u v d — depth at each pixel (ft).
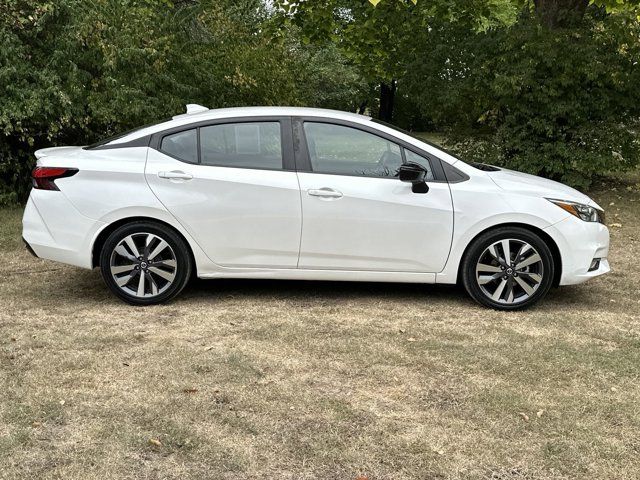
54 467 9.61
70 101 28.66
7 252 22.91
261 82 38.27
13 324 15.64
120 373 12.84
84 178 16.67
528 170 38.14
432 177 17.10
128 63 31.58
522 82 36.29
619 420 11.35
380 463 9.88
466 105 40.06
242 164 16.97
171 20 36.52
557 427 11.04
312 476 9.54
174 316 16.39
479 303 17.53
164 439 10.41
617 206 35.70
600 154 37.27
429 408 11.63
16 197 30.96
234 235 16.87
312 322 16.08
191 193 16.70
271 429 10.78
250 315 16.56
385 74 47.70
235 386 12.35
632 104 36.42
